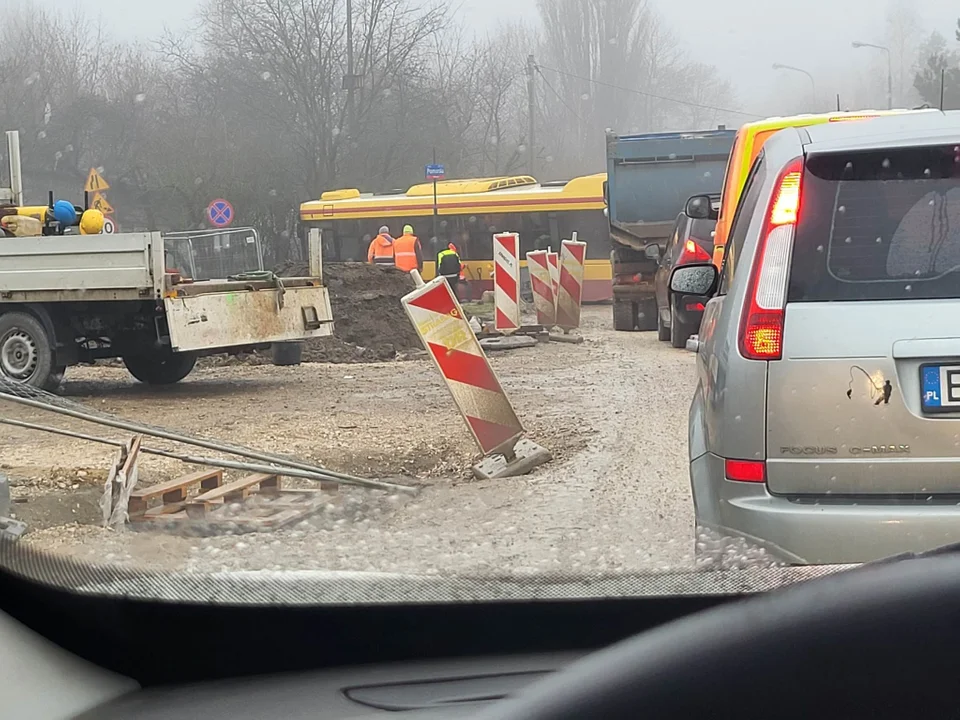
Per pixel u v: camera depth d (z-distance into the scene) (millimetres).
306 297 13250
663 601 3506
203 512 6516
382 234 26766
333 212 35562
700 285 5266
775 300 3727
